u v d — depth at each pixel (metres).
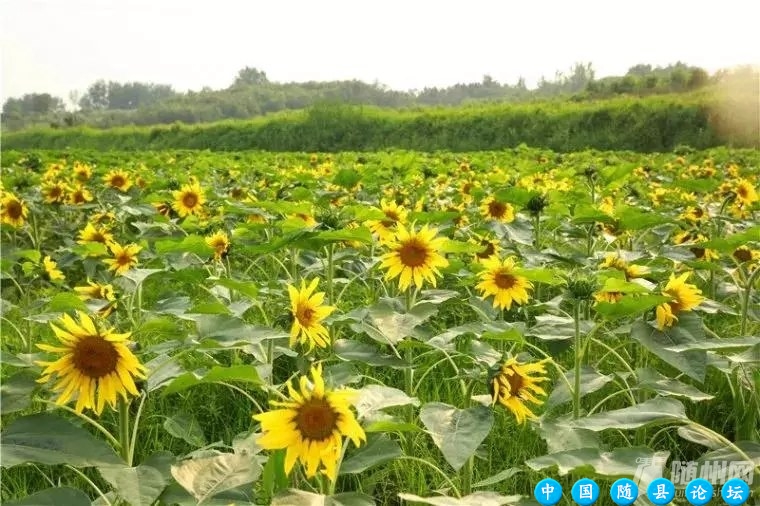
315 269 4.91
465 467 2.88
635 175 12.23
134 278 3.89
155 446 3.56
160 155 25.58
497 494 2.32
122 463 2.18
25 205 7.69
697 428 2.52
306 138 49.25
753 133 35.91
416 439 3.47
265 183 11.02
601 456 2.32
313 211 5.14
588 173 7.50
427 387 4.16
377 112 51.59
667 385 3.09
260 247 3.80
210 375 2.47
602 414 2.60
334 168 14.40
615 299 3.87
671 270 4.60
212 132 54.94
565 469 2.23
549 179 11.86
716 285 5.18
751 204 7.81
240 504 2.23
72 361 2.40
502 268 3.96
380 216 4.81
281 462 2.40
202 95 176.50
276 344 3.66
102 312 3.75
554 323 3.64
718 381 4.19
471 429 2.53
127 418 2.54
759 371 3.37
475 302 4.10
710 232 7.12
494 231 5.56
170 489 2.31
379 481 3.36
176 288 6.41
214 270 4.96
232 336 2.85
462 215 7.13
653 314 3.27
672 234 7.36
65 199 9.30
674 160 20.03
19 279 6.00
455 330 3.47
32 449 2.12
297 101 183.62
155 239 6.32
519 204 5.81
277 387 3.10
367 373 4.47
